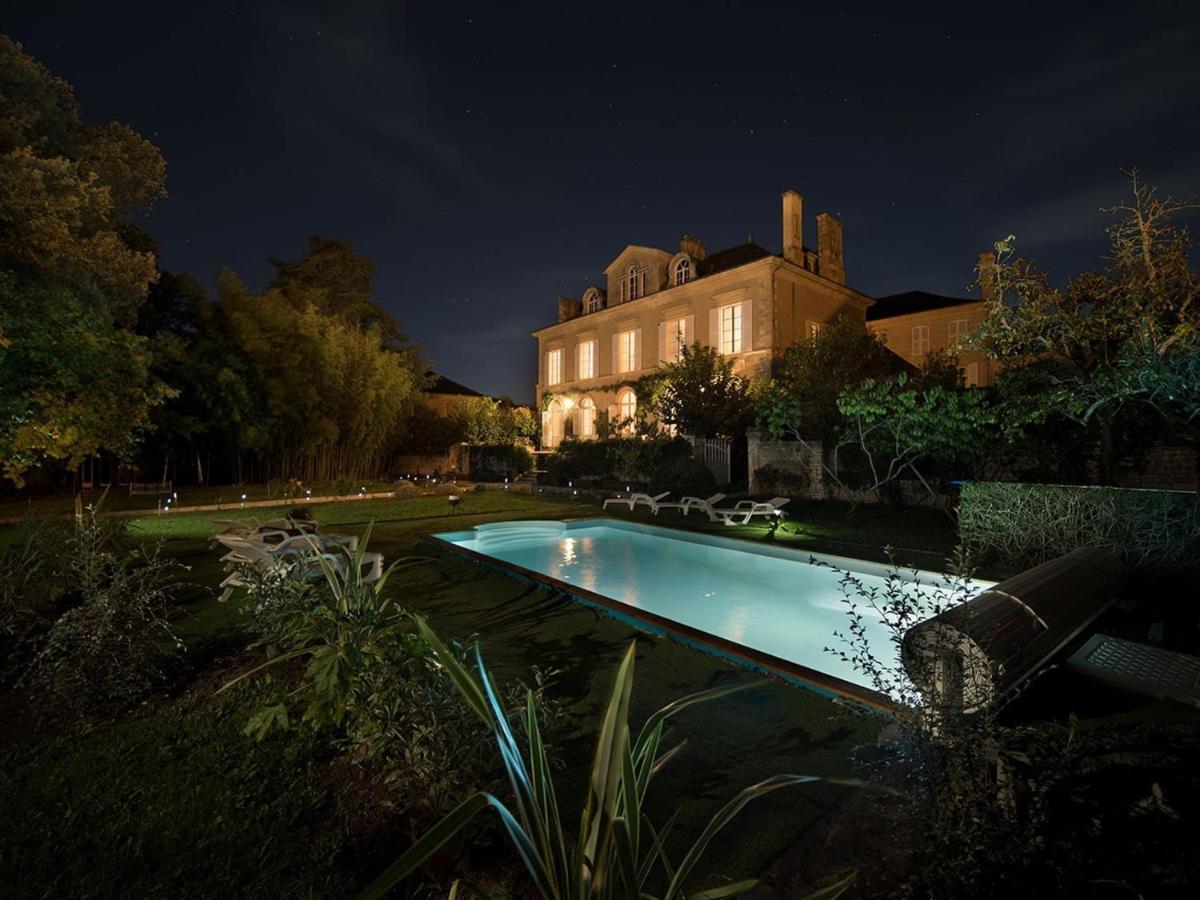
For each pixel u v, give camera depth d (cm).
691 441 1719
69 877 216
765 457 1481
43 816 248
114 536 609
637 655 440
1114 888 193
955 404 941
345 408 2175
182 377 1716
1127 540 587
